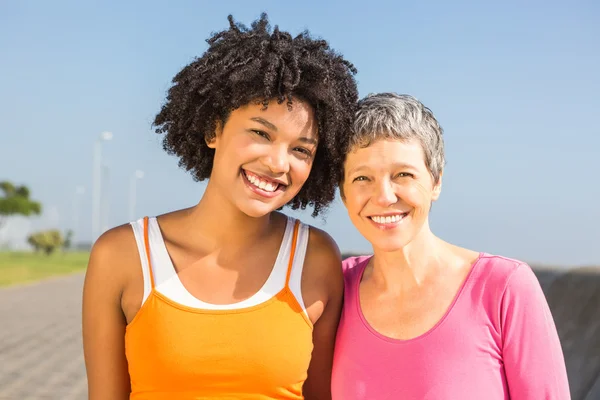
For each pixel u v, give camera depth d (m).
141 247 2.29
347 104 2.31
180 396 2.19
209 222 2.34
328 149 2.36
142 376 2.23
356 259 2.62
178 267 2.30
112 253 2.29
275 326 2.25
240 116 2.23
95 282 2.29
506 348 2.08
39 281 26.67
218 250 2.33
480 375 2.07
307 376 2.54
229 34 2.37
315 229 2.49
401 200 2.21
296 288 2.33
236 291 2.29
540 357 2.05
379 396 2.19
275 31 2.28
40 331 11.62
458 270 2.24
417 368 2.13
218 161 2.30
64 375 7.73
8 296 19.34
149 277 2.25
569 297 3.58
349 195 2.30
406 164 2.17
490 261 2.21
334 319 2.46
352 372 2.27
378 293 2.35
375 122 2.20
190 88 2.38
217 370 2.18
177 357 2.17
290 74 2.17
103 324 2.30
